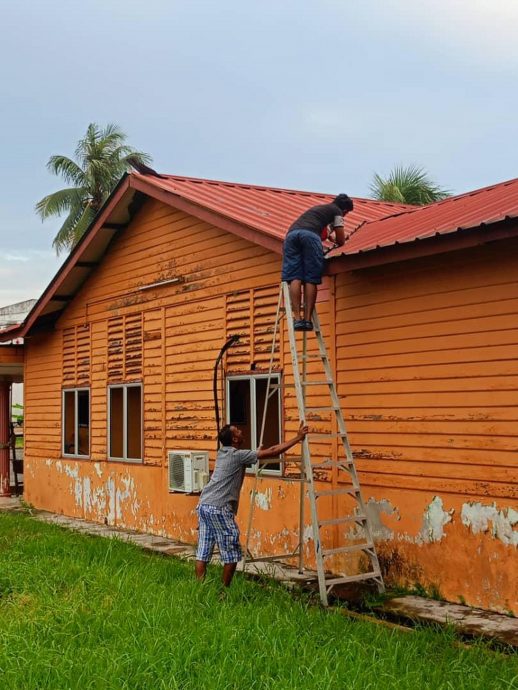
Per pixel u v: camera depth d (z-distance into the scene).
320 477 9.26
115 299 13.55
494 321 7.46
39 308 14.90
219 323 11.05
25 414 16.69
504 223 6.57
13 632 6.42
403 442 8.28
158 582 8.21
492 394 7.45
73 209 33.75
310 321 8.32
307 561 9.37
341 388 9.02
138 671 5.47
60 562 9.08
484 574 7.43
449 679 5.28
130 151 33.84
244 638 6.14
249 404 10.55
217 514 7.97
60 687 5.29
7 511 15.70
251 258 10.49
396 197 24.27
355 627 6.53
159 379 12.33
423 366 8.11
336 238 8.65
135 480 12.85
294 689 5.08
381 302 8.60
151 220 12.62
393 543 8.31
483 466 7.50
